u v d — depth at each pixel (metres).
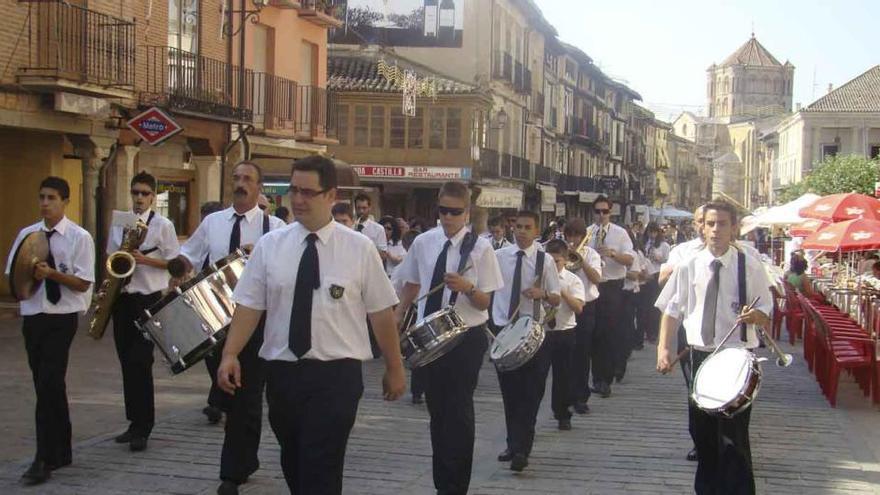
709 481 6.97
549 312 9.06
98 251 19.78
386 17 41.97
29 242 7.52
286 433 5.62
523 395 8.36
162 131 16.14
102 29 18.20
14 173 19.42
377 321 5.67
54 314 7.61
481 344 7.44
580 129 64.00
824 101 72.12
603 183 68.88
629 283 13.59
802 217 21.62
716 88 137.12
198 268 8.48
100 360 13.59
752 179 119.44
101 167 19.47
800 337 20.42
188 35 22.16
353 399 5.53
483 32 41.66
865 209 18.67
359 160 37.50
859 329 14.27
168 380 12.25
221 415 9.69
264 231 8.41
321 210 5.51
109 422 9.69
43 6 17.11
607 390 12.21
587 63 64.62
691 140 132.62
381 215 39.12
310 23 28.83
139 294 8.60
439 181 37.34
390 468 8.32
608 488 7.80
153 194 9.09
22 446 8.62
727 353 6.74
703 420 6.86
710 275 7.20
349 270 5.54
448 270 7.60
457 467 7.09
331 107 29.25
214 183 23.05
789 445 9.59
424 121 37.50
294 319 5.45
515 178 46.16
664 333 7.39
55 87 16.78
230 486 7.10
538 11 48.44
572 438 9.69
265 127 25.33
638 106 88.94
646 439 9.66
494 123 42.62
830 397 11.96
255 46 25.86
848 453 9.27
